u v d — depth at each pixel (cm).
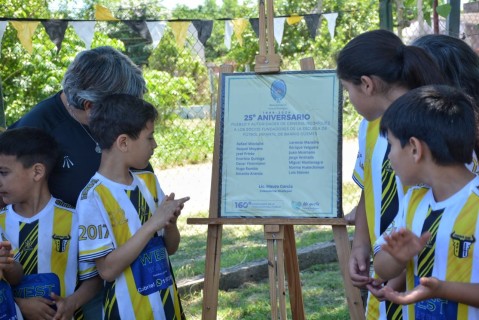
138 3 1249
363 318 301
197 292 518
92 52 274
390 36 241
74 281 269
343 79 246
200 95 1314
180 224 741
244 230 717
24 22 414
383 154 246
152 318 261
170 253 284
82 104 269
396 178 240
